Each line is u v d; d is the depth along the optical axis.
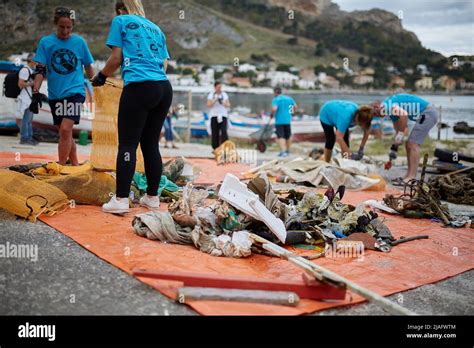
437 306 3.55
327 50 176.75
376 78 147.00
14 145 11.76
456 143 17.53
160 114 5.39
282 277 3.78
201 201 5.08
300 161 8.80
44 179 5.64
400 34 189.12
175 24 153.75
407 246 4.93
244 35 169.12
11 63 13.95
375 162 12.59
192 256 4.12
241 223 4.61
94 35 73.94
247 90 124.50
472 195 7.59
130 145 5.21
